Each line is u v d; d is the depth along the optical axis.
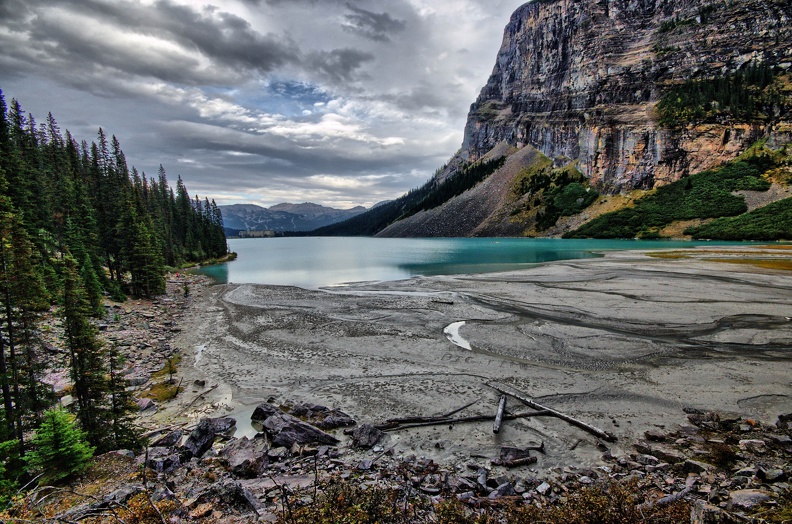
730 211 114.12
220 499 8.30
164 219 86.81
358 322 28.97
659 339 23.08
